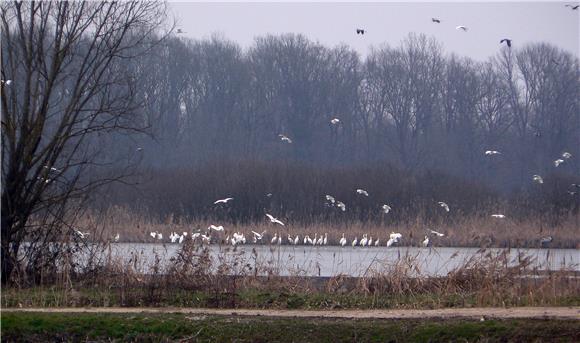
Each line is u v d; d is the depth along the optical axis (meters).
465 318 13.72
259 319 13.77
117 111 19.88
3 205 17.47
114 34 19.19
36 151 18.73
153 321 13.49
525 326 13.01
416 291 16.78
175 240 21.97
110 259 17.44
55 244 17.62
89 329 13.28
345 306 15.44
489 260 17.22
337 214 33.69
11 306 15.28
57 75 18.44
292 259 20.45
